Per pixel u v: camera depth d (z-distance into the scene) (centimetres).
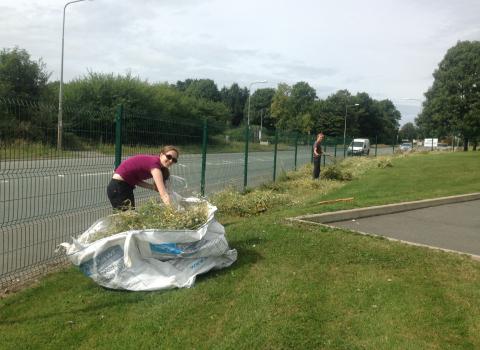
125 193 574
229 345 368
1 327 396
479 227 879
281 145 1825
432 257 618
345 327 408
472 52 5562
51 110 541
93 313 425
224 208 936
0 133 476
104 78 3541
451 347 380
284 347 370
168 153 574
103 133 636
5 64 2825
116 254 473
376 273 549
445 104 5647
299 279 517
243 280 509
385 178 1805
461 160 3045
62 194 673
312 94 10738
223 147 1192
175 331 392
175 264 498
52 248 624
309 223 768
